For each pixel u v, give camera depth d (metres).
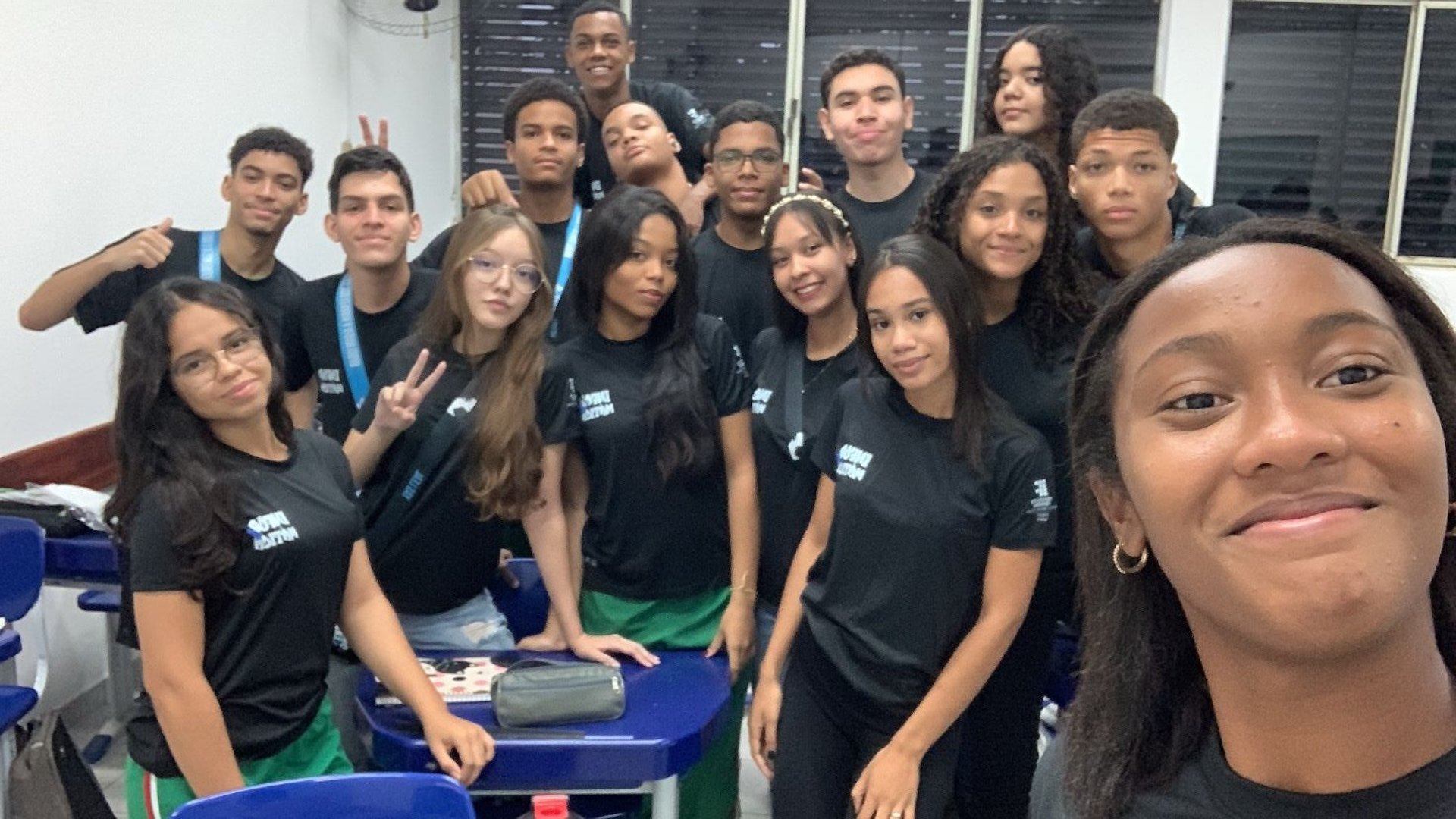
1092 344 0.67
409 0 4.78
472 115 5.78
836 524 1.74
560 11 5.61
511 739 1.65
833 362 2.04
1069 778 0.73
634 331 2.08
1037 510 1.64
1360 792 0.57
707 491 2.10
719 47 5.60
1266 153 5.43
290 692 1.58
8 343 2.68
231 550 1.48
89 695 3.04
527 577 2.29
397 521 1.99
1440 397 0.57
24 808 1.72
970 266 1.89
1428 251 5.39
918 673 1.70
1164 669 0.68
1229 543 0.52
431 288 2.36
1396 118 5.32
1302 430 0.50
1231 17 5.29
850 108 2.57
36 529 2.18
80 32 2.90
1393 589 0.49
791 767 1.75
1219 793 0.62
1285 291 0.54
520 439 1.94
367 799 1.28
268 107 3.96
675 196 2.84
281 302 2.67
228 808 1.24
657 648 2.11
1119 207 2.07
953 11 5.45
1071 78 2.55
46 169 2.79
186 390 1.51
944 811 2.00
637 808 2.01
